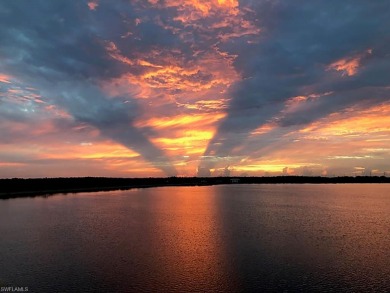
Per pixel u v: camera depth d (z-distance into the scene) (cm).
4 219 5266
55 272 2484
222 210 6869
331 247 3262
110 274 2438
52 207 7250
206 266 2627
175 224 4797
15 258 2848
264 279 2336
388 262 2742
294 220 5284
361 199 10531
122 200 9550
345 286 2212
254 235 3891
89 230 4216
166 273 2459
